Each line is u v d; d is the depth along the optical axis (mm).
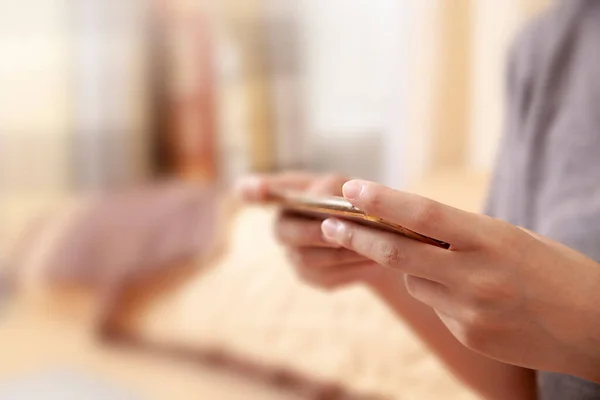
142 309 1803
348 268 821
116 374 1442
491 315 582
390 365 1312
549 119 850
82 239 2109
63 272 2021
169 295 1835
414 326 826
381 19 3215
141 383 1396
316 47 3354
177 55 3314
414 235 586
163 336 1652
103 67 3215
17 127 3123
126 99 3275
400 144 3227
